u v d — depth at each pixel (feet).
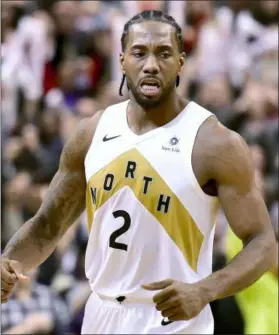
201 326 32.01
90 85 77.97
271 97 72.74
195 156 30.99
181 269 31.40
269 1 80.23
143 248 31.27
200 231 31.42
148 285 28.12
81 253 57.36
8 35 76.38
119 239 31.35
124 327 31.86
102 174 31.53
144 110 31.58
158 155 31.14
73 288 54.54
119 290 31.78
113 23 78.18
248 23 79.46
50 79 77.41
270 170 65.26
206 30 78.59
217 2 84.74
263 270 30.04
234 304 45.03
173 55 30.81
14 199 59.88
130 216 31.19
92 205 32.01
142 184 31.07
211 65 77.66
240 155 30.81
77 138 32.63
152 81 30.63
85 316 32.99
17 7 77.30
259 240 30.40
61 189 32.99
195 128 31.30
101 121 32.42
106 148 31.78
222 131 31.12
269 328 44.52
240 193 30.81
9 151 66.39
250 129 68.28
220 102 72.64
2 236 56.85
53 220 33.22
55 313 49.57
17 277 30.42
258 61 78.07
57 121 70.74
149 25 30.86
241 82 77.36
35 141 69.41
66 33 79.20
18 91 75.00
